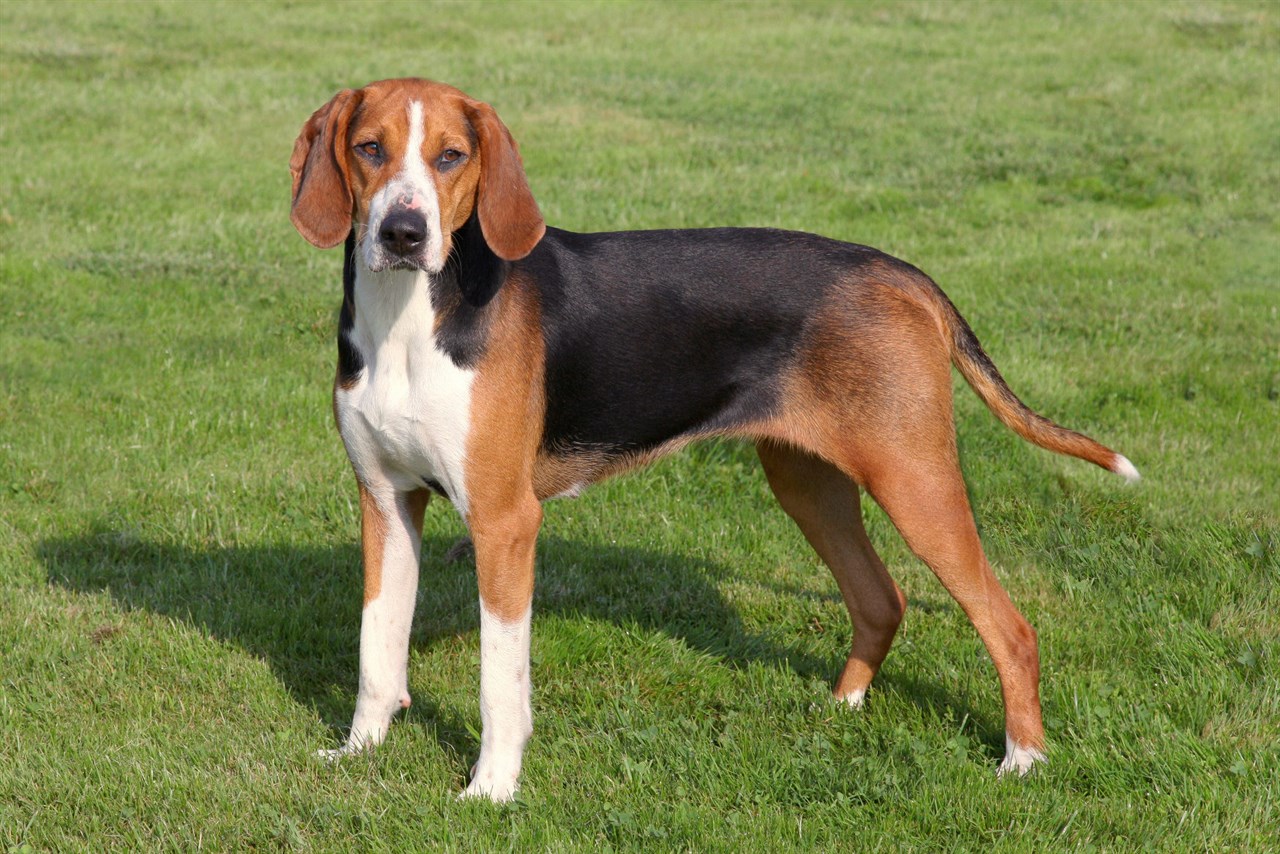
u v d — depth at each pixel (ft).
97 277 40.34
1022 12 94.07
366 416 17.89
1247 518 26.78
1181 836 17.57
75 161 52.65
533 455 18.56
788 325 18.99
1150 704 20.68
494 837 17.57
